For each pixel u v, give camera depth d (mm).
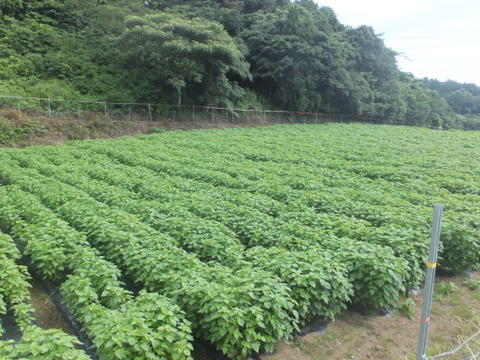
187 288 6023
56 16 38219
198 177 15500
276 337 5973
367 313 7336
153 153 20375
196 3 43688
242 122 38656
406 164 19328
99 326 5250
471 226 9469
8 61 30016
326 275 6602
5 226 10625
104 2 40062
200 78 32844
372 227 9086
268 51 42406
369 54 52062
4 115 23547
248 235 9031
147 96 33469
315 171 17047
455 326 6945
